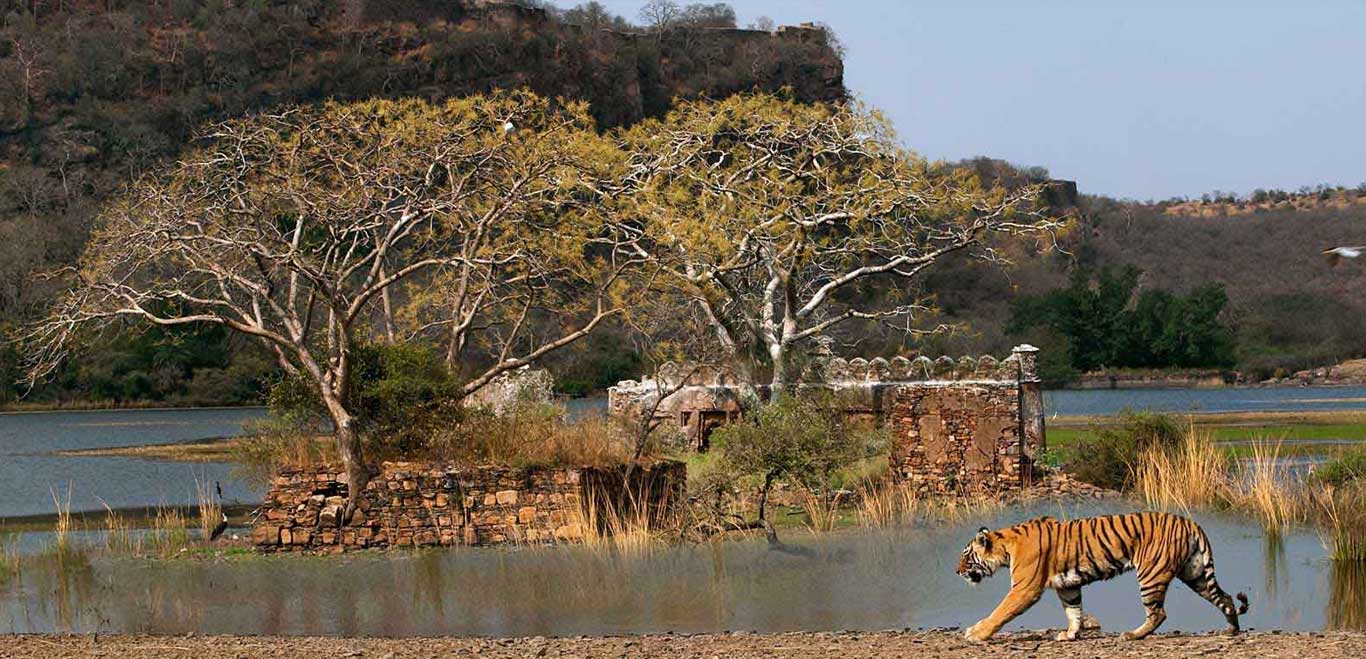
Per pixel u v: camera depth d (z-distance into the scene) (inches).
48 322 1504.7
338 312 1364.4
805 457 1455.5
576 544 1320.1
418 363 1445.6
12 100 7775.6
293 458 1403.8
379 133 1565.0
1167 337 6815.9
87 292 1418.6
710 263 1867.6
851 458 1571.1
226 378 5305.1
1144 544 794.2
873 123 2087.8
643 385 2005.4
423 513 1348.4
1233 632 804.6
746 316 1905.8
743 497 1528.1
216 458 2689.5
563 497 1346.0
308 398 1439.5
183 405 5201.8
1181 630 935.0
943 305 6919.3
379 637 940.6
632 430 1505.9
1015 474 1749.5
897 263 2012.8
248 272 1611.7
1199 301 6983.3
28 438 3518.7
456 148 1525.6
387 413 1397.6
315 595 1116.5
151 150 7470.5
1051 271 7869.1
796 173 2073.1
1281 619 978.1
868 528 1432.1
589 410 1625.2
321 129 1553.9
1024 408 1781.5
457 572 1203.9
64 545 1362.0
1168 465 1673.2
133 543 1418.6
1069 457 1843.0
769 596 1082.1
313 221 1592.0
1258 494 1507.1
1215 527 1427.2
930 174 2203.5
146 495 2033.7
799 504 1576.0
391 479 1353.3
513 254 1503.4
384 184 1568.7
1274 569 1186.6
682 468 1513.3
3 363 4680.1
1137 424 1795.0
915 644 802.2
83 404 5093.5
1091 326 6850.4
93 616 1045.8
